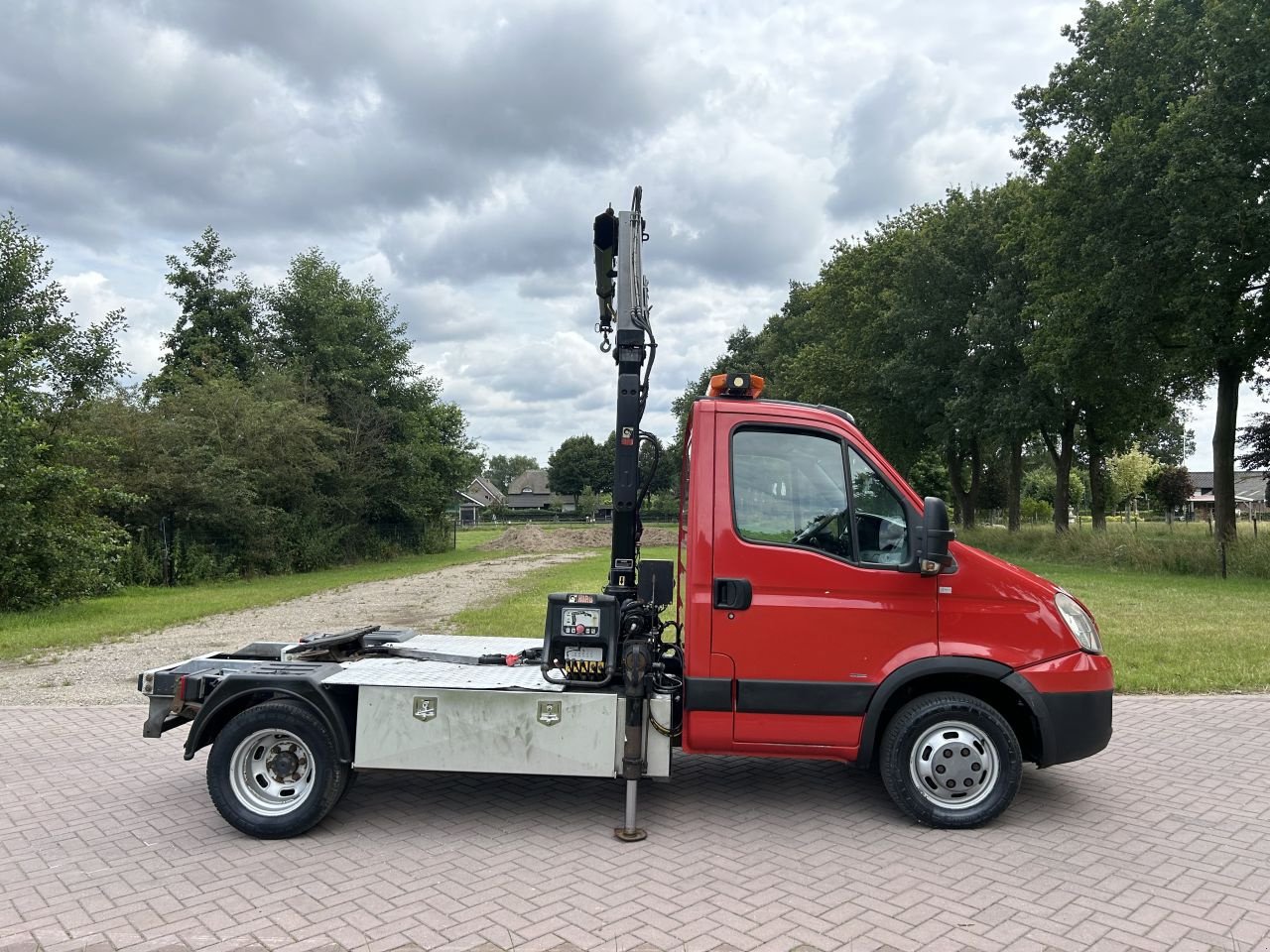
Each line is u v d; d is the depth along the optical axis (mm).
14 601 14398
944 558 4609
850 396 38875
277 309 33781
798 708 4828
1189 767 6152
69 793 5578
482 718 4785
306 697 4824
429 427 38875
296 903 3959
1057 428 32562
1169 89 21703
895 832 4875
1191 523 45250
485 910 3883
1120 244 21719
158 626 13312
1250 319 22531
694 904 3943
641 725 4777
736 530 4910
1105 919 3807
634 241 5461
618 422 5363
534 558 33656
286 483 26922
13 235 20266
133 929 3705
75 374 21406
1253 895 4055
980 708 4809
